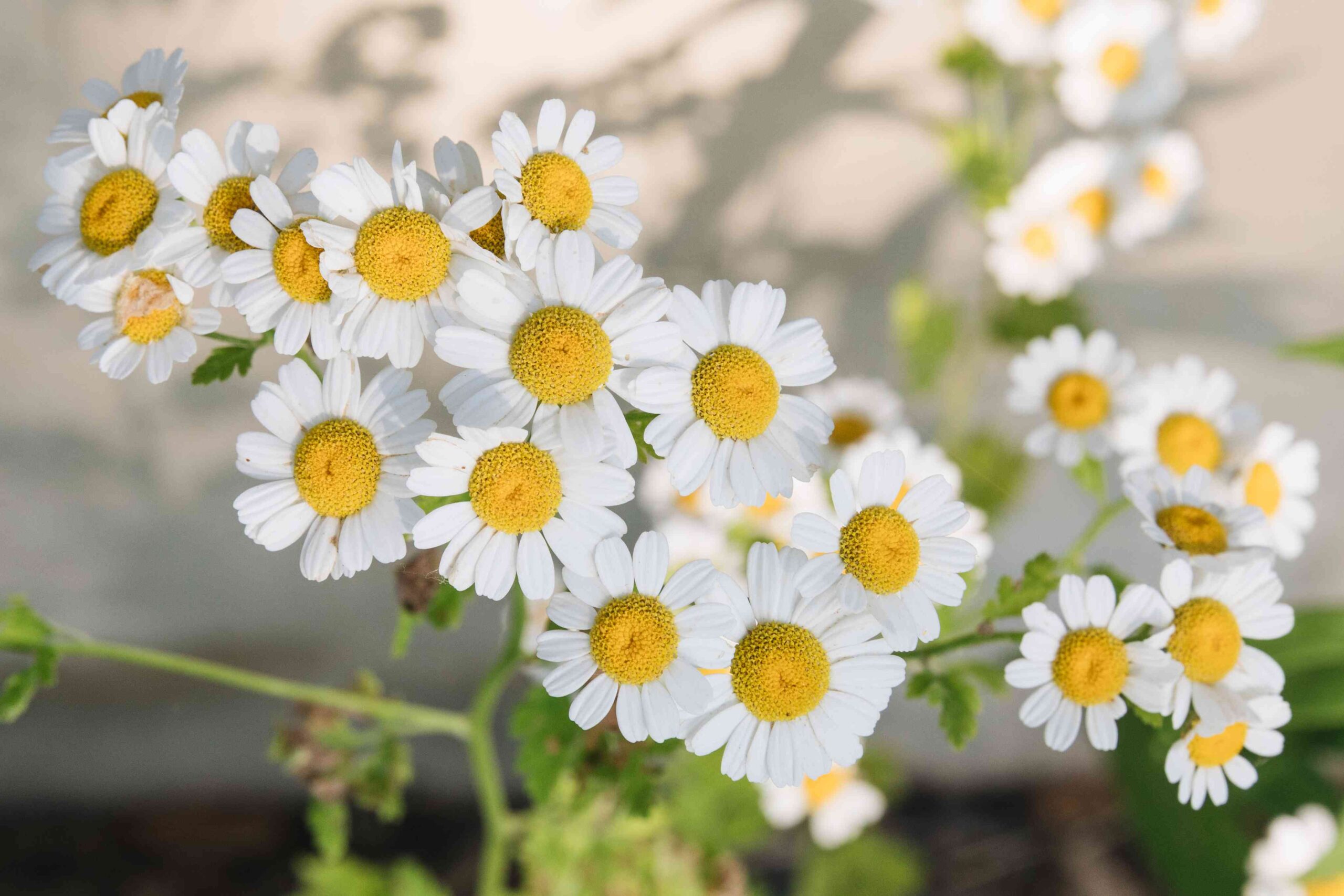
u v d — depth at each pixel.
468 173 0.33
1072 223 0.42
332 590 0.48
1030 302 0.45
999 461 0.47
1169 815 0.42
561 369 0.32
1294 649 0.40
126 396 0.42
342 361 0.33
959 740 0.35
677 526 0.39
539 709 0.36
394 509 0.33
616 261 0.32
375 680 0.39
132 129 0.33
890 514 0.33
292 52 0.39
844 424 0.41
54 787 0.52
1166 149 0.42
